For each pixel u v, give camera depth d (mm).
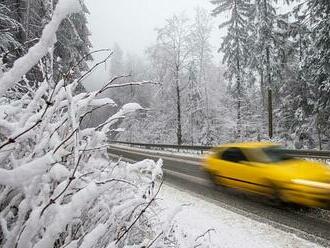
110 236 1854
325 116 23500
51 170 1303
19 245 1126
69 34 12617
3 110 1543
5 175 897
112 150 28719
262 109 37594
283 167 7723
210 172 10133
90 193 1130
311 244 5375
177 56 33562
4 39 8672
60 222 1072
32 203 1290
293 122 29203
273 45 24859
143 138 46312
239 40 30234
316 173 7391
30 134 1236
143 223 2734
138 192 2512
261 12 24859
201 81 35781
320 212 7062
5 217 1460
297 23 23812
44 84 1439
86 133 1927
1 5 9969
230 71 30797
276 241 5539
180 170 13984
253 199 8492
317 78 20969
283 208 7488
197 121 37125
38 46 871
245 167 8516
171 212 2020
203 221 6637
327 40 19938
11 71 865
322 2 20391
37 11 11367
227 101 37938
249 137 33938
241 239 5652
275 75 24891
